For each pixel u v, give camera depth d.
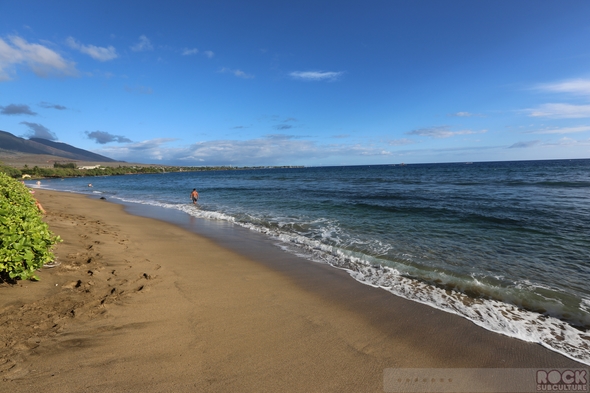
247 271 6.29
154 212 15.67
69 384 2.49
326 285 5.54
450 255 7.47
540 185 26.31
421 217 12.71
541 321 4.28
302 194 24.19
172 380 2.67
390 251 7.88
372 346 3.53
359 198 20.36
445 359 3.32
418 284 5.65
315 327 3.92
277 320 4.07
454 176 44.88
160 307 4.16
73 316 3.61
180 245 8.39
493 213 12.99
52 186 44.31
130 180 65.81
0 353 2.76
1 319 3.29
